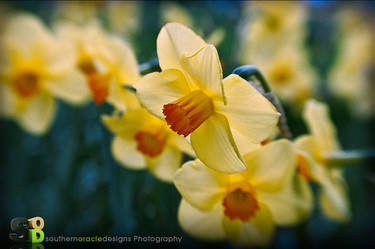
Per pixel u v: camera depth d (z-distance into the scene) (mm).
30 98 472
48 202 525
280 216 326
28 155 576
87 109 526
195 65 277
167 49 284
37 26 460
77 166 501
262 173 313
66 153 508
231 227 318
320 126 373
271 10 742
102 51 362
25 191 556
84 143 507
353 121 783
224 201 315
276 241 476
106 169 455
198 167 304
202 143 287
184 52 280
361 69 802
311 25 1026
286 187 320
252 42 717
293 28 764
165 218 439
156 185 439
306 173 333
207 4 777
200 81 282
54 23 706
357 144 757
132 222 444
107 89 345
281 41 735
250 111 278
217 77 273
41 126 486
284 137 320
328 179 368
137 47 509
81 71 435
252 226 319
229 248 428
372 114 786
